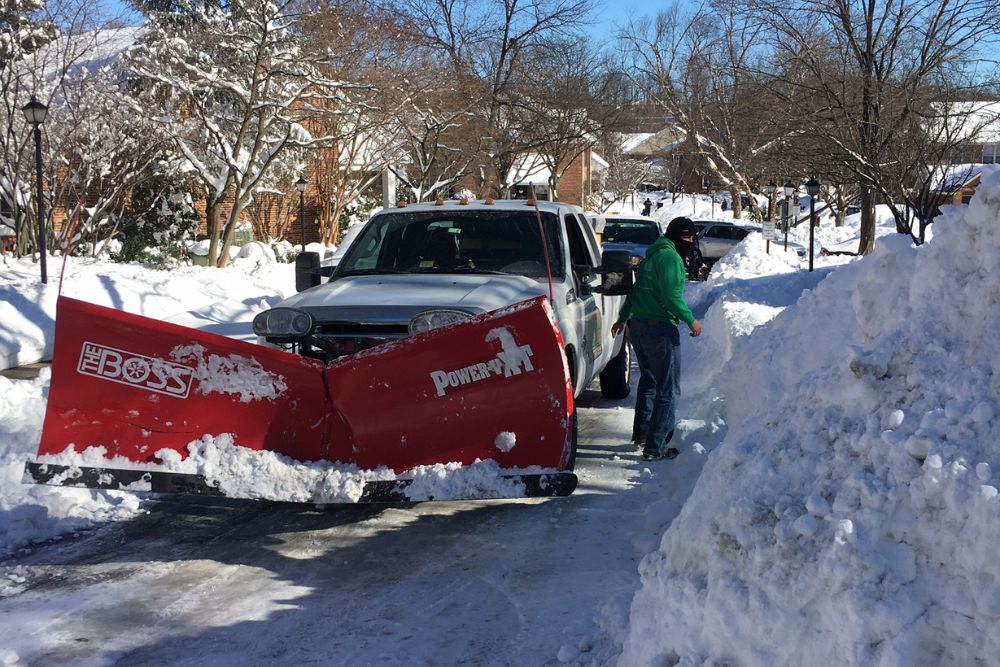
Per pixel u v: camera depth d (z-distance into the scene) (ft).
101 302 48.24
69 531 18.01
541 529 18.11
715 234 109.81
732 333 32.86
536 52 102.12
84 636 13.52
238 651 13.08
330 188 105.19
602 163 219.41
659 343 22.39
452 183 105.29
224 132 85.66
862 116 75.77
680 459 20.77
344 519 18.86
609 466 22.31
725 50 139.33
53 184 72.54
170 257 83.66
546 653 12.75
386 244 24.93
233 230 77.92
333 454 17.12
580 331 23.31
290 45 76.38
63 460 16.71
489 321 16.24
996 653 8.58
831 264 84.23
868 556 9.30
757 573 9.93
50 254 72.74
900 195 80.69
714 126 149.18
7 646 13.14
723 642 9.97
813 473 10.61
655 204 240.53
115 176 75.66
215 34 72.90
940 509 9.30
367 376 16.72
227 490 16.40
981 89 83.87
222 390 16.97
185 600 14.84
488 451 16.67
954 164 81.20
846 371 11.16
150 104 75.61
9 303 43.65
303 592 15.20
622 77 119.85
